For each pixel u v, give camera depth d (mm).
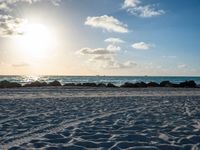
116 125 7406
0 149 5090
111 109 10891
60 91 22609
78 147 5125
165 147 5203
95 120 8250
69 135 6215
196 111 10398
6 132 6535
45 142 5535
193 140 5754
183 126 7277
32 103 12805
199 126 7359
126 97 16594
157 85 36375
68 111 10219
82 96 17406
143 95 18797
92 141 5586
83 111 10258
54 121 8047
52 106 11758
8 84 30656
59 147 5117
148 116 9109
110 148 5055
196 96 17906
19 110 10359
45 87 29844
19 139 5883
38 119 8383
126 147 5219
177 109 11016
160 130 6801
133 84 34562
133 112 10016
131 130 6773
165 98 16188
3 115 9086
